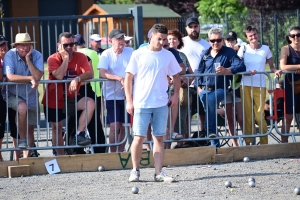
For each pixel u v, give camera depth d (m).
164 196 13.02
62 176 15.70
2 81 16.75
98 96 18.50
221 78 17.53
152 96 14.25
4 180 15.38
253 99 18.28
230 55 17.62
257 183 14.20
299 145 17.88
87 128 17.17
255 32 18.44
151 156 16.80
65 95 16.70
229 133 18.91
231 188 13.66
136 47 25.80
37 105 16.81
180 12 66.94
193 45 18.69
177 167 16.58
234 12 58.81
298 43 18.12
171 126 17.33
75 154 17.02
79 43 20.58
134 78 14.48
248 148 17.41
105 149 17.67
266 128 18.42
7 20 23.66
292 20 42.16
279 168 16.05
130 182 14.59
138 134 14.41
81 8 69.94
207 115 17.56
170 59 14.40
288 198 12.71
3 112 16.72
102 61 17.30
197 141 18.09
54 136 17.25
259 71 18.02
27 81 16.41
